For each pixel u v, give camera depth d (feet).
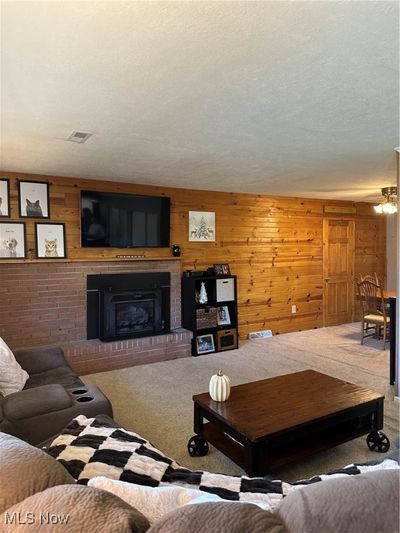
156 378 13.17
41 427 6.66
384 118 7.94
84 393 7.93
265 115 7.67
